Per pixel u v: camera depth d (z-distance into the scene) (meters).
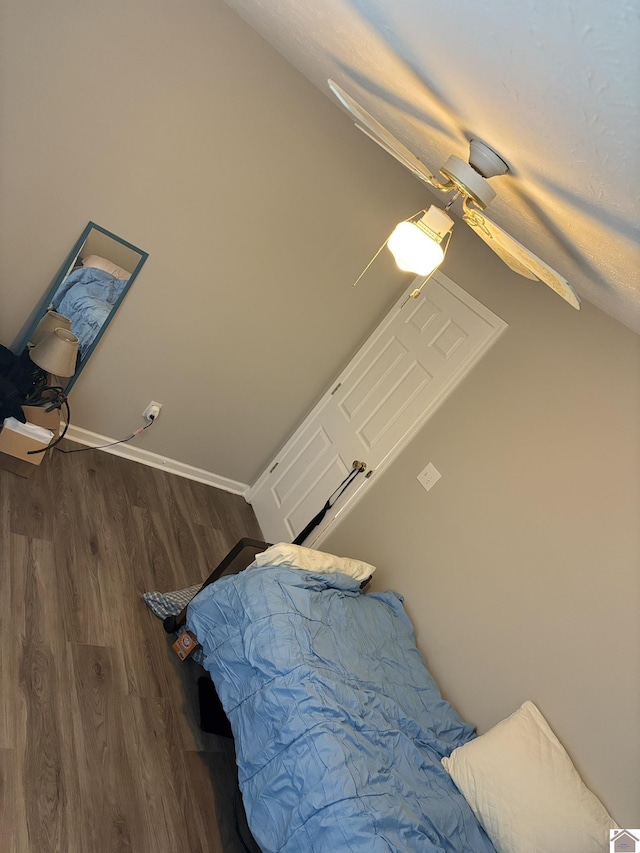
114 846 2.00
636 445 2.63
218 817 2.31
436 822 2.08
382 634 2.90
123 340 3.48
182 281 3.43
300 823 1.87
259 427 4.18
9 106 2.69
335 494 3.82
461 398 3.41
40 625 2.52
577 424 2.86
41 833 1.91
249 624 2.36
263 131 3.16
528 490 2.94
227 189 3.25
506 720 2.53
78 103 2.78
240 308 3.66
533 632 2.71
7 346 3.22
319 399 4.20
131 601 2.91
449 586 3.09
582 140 1.03
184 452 4.05
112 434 3.77
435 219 2.23
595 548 2.62
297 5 1.76
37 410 3.05
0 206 2.89
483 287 3.51
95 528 3.19
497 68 1.05
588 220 1.40
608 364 2.84
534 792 2.26
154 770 2.30
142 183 3.07
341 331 4.02
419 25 1.17
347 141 3.35
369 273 3.87
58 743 2.16
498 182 1.73
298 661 2.23
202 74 2.91
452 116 1.55
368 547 3.54
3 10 2.50
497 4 0.84
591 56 0.79
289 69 3.05
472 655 2.89
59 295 3.16
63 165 2.89
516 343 3.25
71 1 2.58
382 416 3.77
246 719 2.21
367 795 1.91
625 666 2.40
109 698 2.43
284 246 3.55
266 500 4.23
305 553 2.92
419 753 2.32
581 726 2.45
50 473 3.31
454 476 3.28
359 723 2.18
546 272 1.57
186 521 3.72
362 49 1.64
